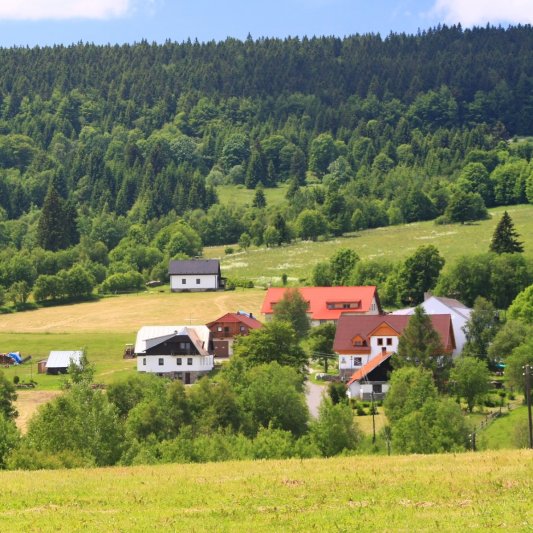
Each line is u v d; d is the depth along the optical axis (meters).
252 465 115.06
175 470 112.88
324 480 101.12
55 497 97.06
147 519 87.88
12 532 84.38
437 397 173.12
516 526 82.12
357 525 83.94
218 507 91.69
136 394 187.75
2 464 134.75
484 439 162.00
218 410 175.25
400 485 97.56
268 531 83.31
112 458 139.25
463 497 92.25
